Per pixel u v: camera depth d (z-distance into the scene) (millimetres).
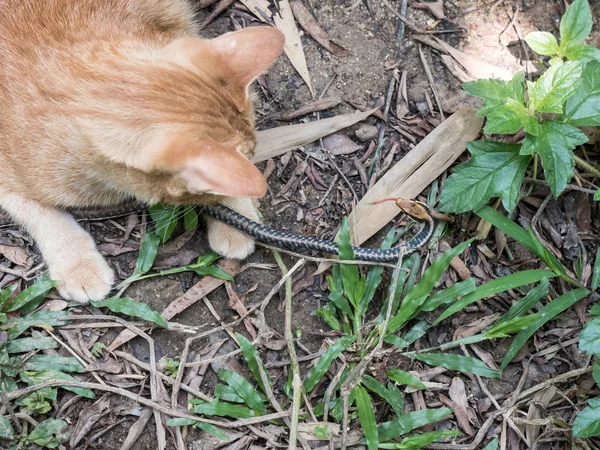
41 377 666
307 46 769
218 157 582
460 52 768
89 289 686
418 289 689
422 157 736
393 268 709
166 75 624
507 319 690
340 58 768
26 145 657
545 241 723
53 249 693
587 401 651
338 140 750
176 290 705
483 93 695
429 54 770
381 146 747
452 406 682
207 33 772
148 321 690
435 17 777
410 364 688
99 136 623
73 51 646
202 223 719
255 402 666
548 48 713
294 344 694
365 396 663
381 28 773
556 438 674
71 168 658
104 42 652
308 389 668
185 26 738
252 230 699
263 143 743
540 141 676
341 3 777
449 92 759
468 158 739
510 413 675
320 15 775
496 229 724
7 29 655
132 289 702
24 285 697
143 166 608
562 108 679
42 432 655
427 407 682
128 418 672
